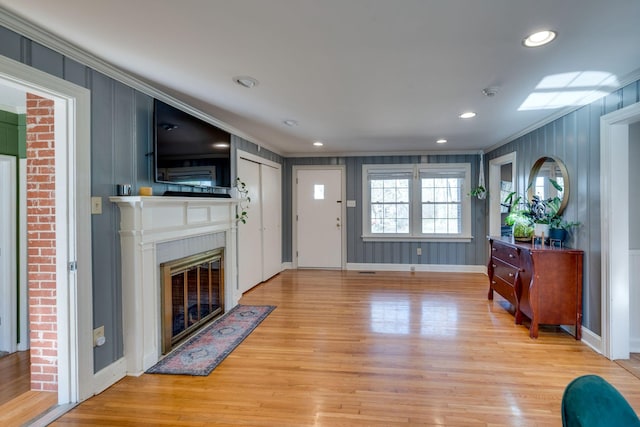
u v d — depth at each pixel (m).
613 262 2.70
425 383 2.37
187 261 3.15
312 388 2.31
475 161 6.03
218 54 2.14
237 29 1.83
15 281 2.97
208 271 3.60
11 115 2.95
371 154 6.23
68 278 2.10
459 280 5.46
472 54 2.14
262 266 5.38
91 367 2.21
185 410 2.07
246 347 2.97
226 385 2.36
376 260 6.31
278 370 2.56
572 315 3.10
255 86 2.73
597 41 1.96
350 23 1.77
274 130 4.37
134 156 2.60
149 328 2.62
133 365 2.49
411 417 2.00
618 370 2.53
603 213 2.77
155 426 1.92
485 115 3.59
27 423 1.94
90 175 2.19
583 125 3.09
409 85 2.70
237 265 4.51
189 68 2.37
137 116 2.63
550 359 2.72
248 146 4.84
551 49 2.06
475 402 2.14
